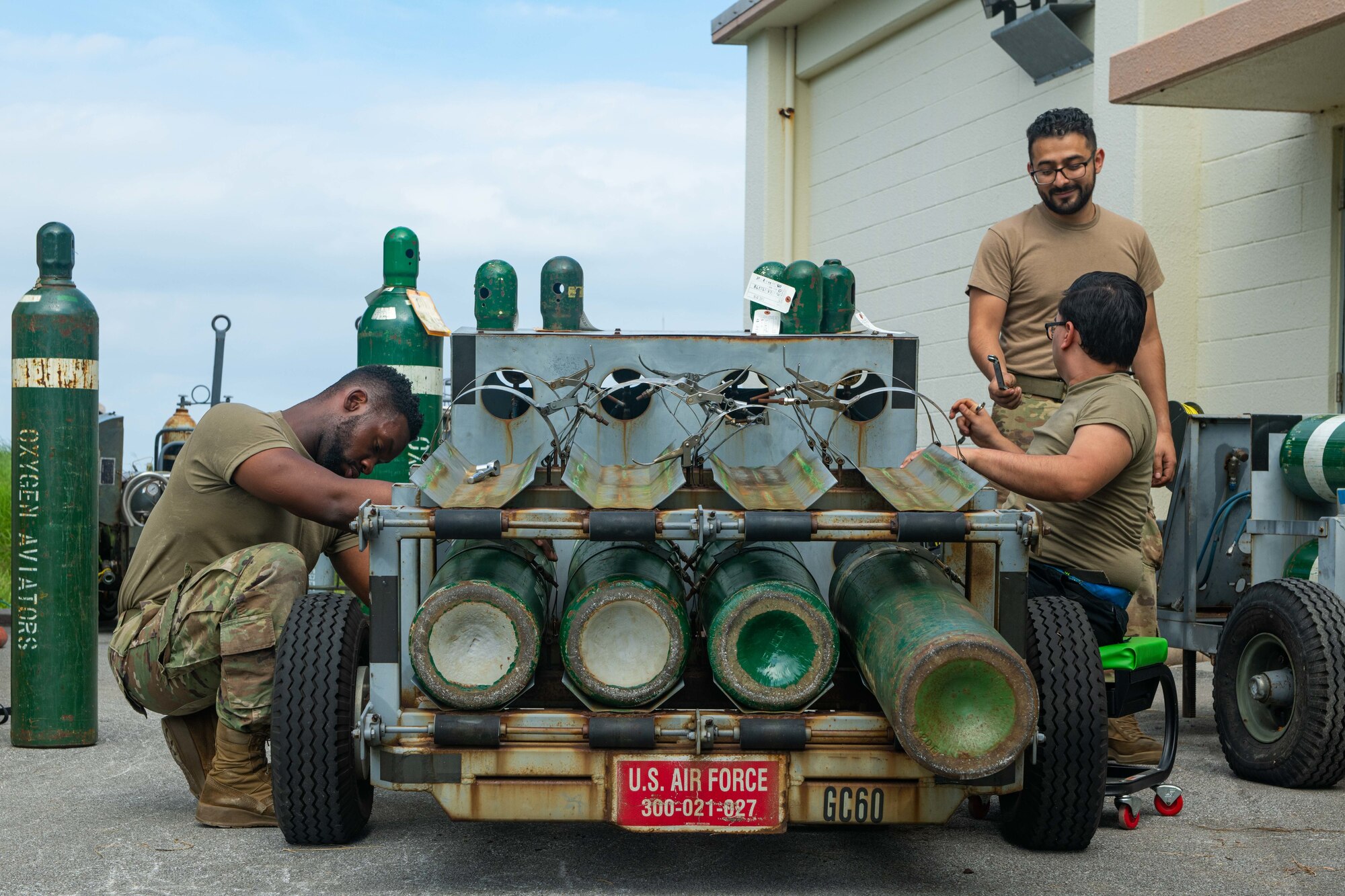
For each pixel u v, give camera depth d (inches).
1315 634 159.5
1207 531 207.2
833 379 145.9
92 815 146.2
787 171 445.7
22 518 188.5
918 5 377.1
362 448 149.4
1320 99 256.4
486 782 111.5
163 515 145.6
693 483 116.8
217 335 363.3
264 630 136.5
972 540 111.5
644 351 145.9
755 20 439.2
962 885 119.6
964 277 365.1
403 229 223.0
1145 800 155.9
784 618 110.0
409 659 116.3
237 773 140.9
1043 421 189.3
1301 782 160.4
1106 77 297.7
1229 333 285.6
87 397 190.1
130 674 142.6
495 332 146.5
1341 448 181.0
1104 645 141.6
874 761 110.9
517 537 110.0
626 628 111.1
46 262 191.9
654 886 119.2
